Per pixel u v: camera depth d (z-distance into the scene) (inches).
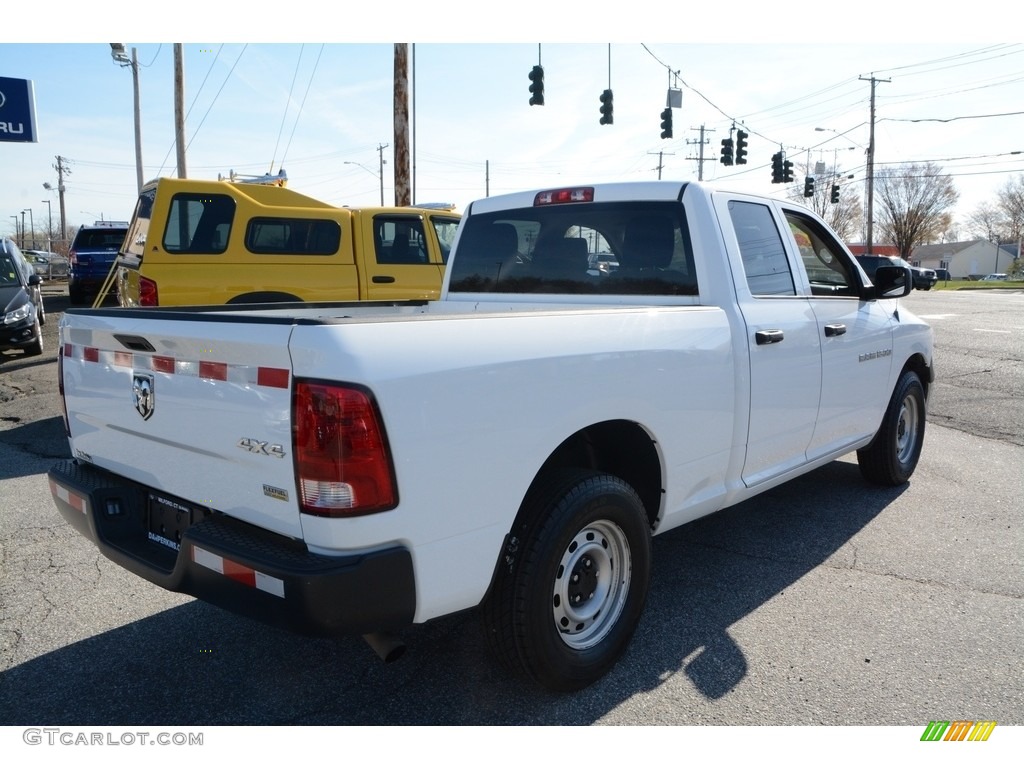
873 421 200.1
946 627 140.0
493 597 109.0
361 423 87.7
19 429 305.1
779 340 153.7
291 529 93.3
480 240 186.9
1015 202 3376.0
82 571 166.4
